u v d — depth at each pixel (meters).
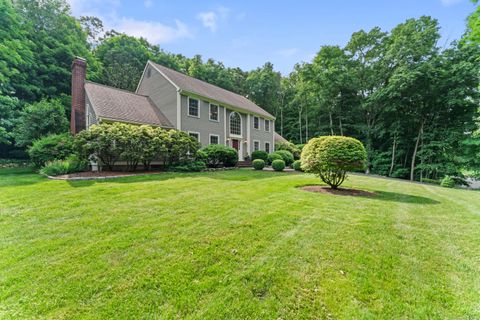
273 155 17.09
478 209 5.16
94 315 1.70
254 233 3.28
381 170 19.50
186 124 14.03
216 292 1.98
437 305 1.87
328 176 7.25
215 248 2.79
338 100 22.06
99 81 21.94
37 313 1.71
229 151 13.70
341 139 6.88
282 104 31.56
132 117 12.09
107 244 2.83
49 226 3.39
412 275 2.30
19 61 13.20
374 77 19.78
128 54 24.75
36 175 8.78
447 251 2.85
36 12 17.34
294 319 1.72
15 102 12.38
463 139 15.34
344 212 4.49
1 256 2.49
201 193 5.91
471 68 14.36
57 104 12.98
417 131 18.61
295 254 2.68
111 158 10.12
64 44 17.92
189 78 17.20
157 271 2.27
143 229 3.35
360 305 1.86
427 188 9.49
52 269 2.26
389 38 19.03
